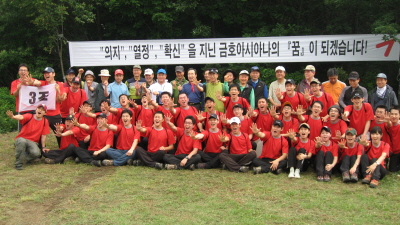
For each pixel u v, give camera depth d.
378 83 7.82
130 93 8.73
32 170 6.96
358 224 4.69
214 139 7.18
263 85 8.41
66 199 5.52
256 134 6.90
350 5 12.34
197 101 8.23
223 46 10.80
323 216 4.93
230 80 8.30
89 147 7.57
